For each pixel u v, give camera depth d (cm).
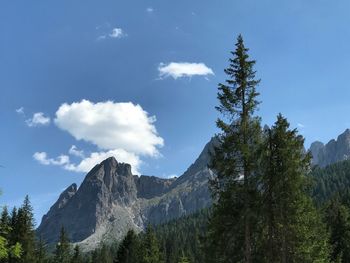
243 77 3144
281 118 3266
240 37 3203
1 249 1584
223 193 3050
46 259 8175
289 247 3284
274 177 3094
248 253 2983
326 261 4116
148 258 6519
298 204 3192
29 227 5678
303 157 3269
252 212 2998
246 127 3050
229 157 3042
